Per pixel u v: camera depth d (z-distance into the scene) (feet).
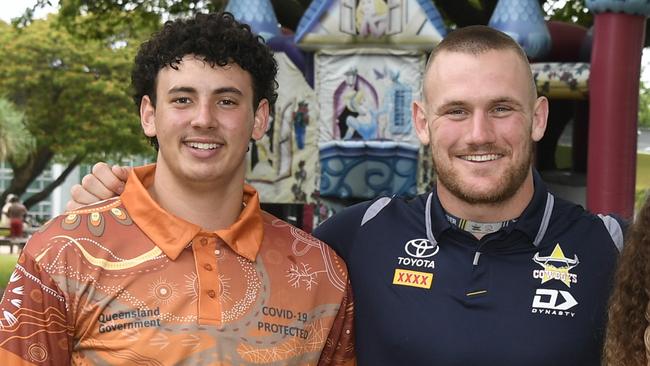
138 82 7.64
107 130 66.69
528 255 8.04
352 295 8.16
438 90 8.02
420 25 19.70
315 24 19.90
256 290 7.33
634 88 18.79
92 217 7.28
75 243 7.07
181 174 7.30
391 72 19.98
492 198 7.95
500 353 7.69
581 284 7.90
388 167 20.13
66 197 116.57
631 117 18.78
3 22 66.69
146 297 6.99
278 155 20.93
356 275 8.51
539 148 28.73
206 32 7.28
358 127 20.16
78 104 66.23
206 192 7.45
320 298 7.71
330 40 19.99
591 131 18.98
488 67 7.85
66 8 42.24
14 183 75.20
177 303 7.00
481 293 7.91
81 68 66.28
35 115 66.95
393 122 20.04
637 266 7.64
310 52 20.59
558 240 8.09
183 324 6.95
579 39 23.09
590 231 8.20
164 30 7.43
